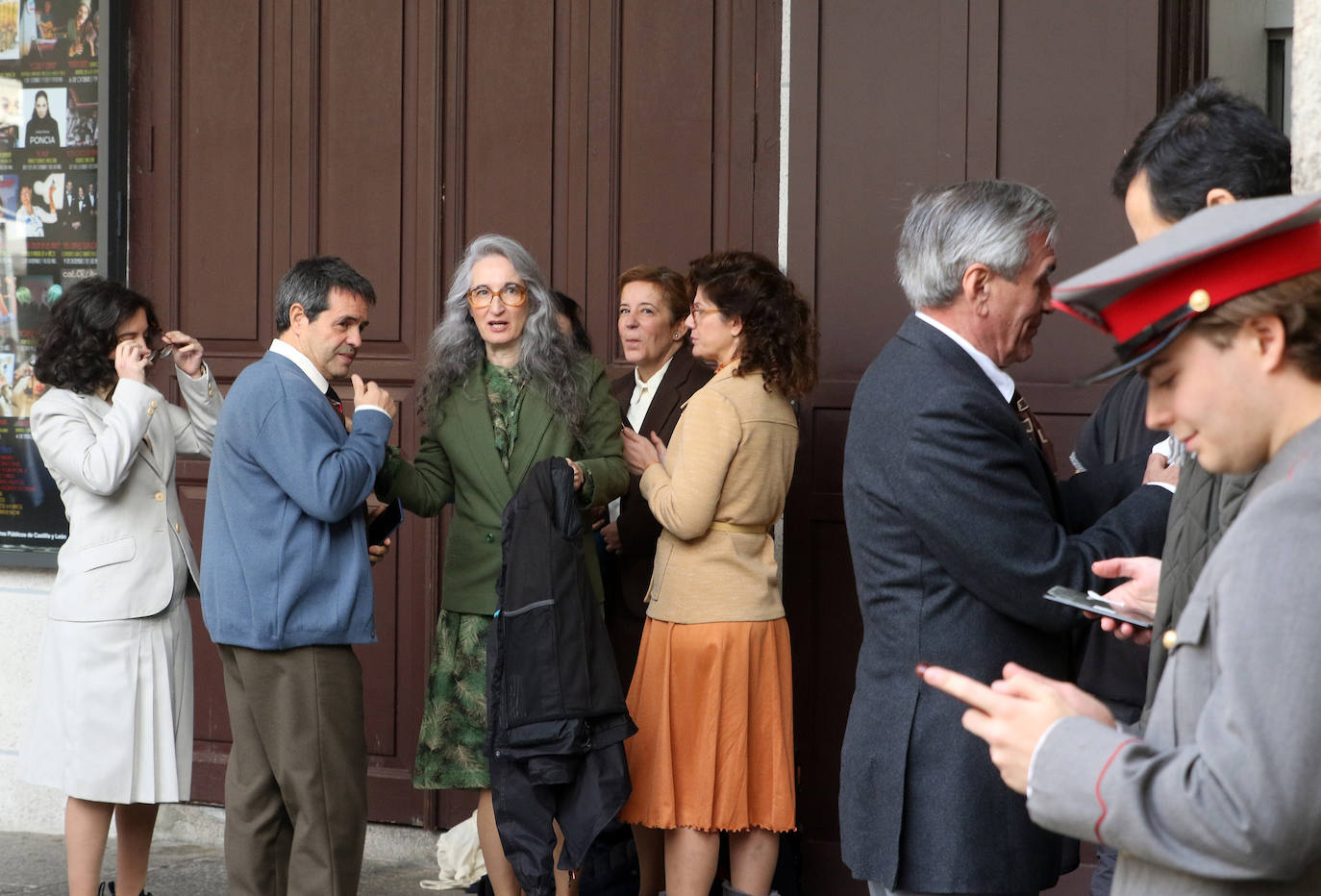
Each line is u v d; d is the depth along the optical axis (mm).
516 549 4094
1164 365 1655
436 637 4621
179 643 4844
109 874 5707
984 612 2816
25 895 5383
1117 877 1784
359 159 5988
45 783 4664
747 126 5445
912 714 2824
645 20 5574
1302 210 1528
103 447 4555
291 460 4113
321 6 6031
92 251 6254
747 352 4336
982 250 2846
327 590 4211
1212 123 2322
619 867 4961
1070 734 1671
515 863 4047
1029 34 4867
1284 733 1481
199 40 6191
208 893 5434
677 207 5559
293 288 4375
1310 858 1510
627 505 4934
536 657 3988
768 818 4273
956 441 2746
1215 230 1587
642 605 4938
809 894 5129
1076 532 3203
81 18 6195
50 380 4789
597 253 5652
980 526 2725
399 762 5926
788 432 4398
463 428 4566
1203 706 1649
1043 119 4859
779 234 5367
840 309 5090
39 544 6238
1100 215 4809
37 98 6273
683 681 4258
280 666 4199
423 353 5910
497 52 5785
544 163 5723
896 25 5004
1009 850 2795
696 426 4273
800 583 5152
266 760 4320
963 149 4938
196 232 6227
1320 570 1506
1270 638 1508
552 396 4539
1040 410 4859
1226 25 5805
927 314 2963
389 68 5930
